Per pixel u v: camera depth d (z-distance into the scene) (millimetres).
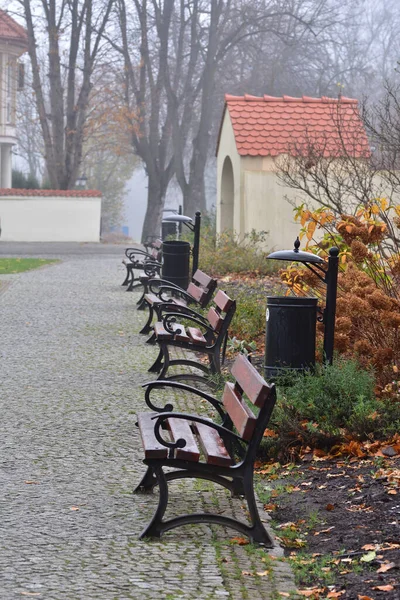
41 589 4605
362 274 9070
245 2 52875
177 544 5332
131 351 12414
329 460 7121
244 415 5535
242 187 25172
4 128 55125
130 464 7082
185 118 54656
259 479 6910
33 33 51656
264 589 4695
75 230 45875
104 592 4578
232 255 22422
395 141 14227
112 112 52375
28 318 15523
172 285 14211
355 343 8562
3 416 8570
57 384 10141
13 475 6715
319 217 10852
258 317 13281
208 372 10336
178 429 6145
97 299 18562
